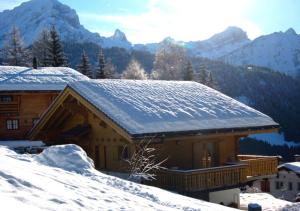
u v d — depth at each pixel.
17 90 28.91
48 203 6.66
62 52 60.09
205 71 69.31
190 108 19.97
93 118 19.92
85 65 62.00
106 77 63.75
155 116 17.91
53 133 22.28
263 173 21.62
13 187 7.05
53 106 20.56
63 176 9.59
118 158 18.56
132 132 16.06
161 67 82.25
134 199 8.99
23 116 30.67
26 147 23.70
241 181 19.00
